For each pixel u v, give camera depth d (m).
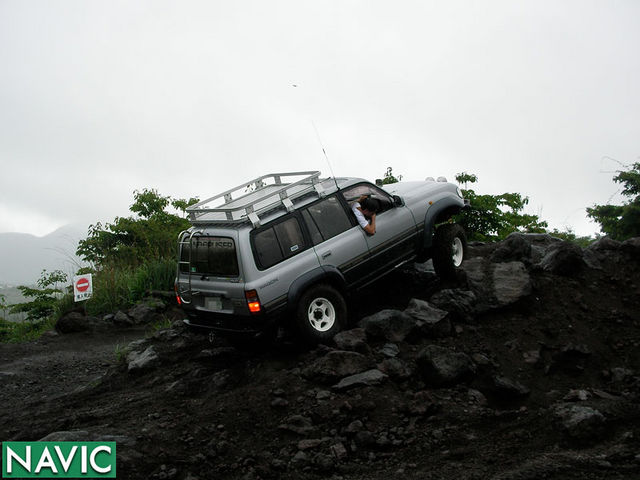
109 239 16.48
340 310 6.98
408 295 8.27
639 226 12.72
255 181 7.95
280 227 6.80
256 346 7.77
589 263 8.46
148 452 5.09
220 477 4.86
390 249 7.67
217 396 6.21
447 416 5.54
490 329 7.12
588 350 6.70
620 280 8.11
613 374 6.45
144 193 18.73
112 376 7.90
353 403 5.63
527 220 16.27
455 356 6.20
